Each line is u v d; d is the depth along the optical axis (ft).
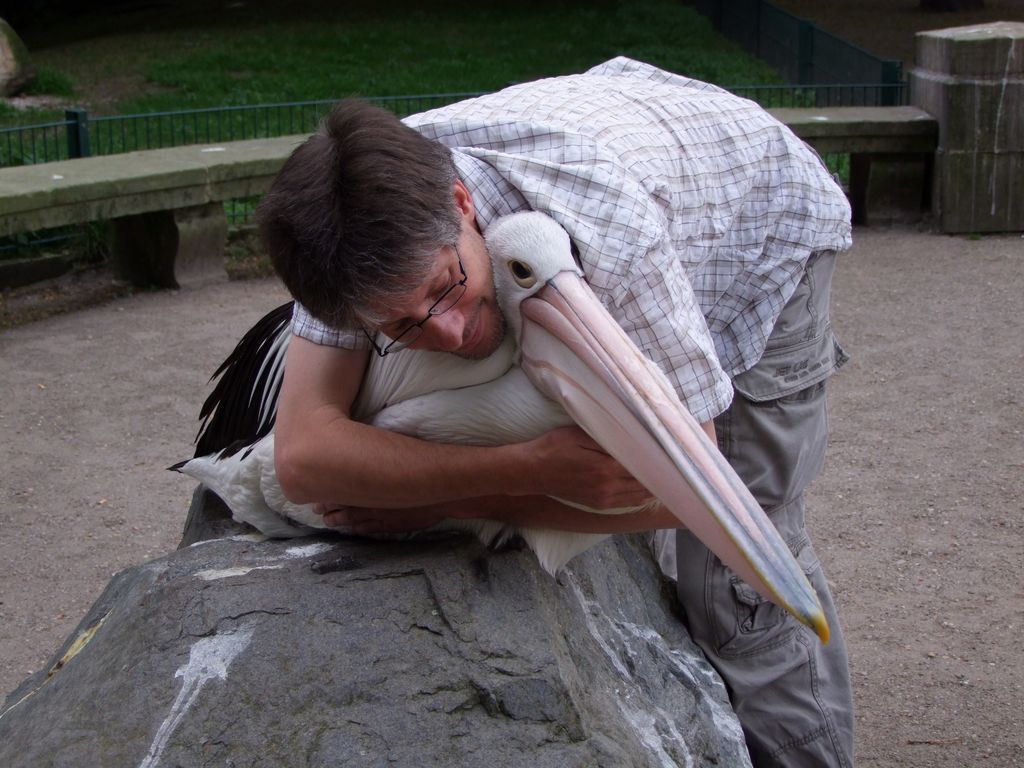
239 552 6.40
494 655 5.59
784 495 7.18
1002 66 23.43
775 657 7.34
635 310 5.54
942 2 52.95
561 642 5.93
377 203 4.76
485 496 6.02
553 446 5.53
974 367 17.43
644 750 5.80
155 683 5.47
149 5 54.29
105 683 5.58
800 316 7.04
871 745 9.61
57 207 19.39
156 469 14.78
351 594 5.81
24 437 15.56
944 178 24.03
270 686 5.42
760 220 6.67
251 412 7.34
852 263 22.61
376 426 6.00
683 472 5.05
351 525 6.30
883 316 19.63
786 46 39.37
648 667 6.64
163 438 15.60
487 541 6.26
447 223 4.93
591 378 5.31
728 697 7.30
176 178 20.92
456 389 5.83
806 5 55.21
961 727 9.82
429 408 5.84
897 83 27.35
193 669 5.50
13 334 19.34
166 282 21.77
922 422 15.72
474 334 5.42
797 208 6.73
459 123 5.89
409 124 5.99
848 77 31.86
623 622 6.87
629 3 51.49
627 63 7.16
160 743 5.25
